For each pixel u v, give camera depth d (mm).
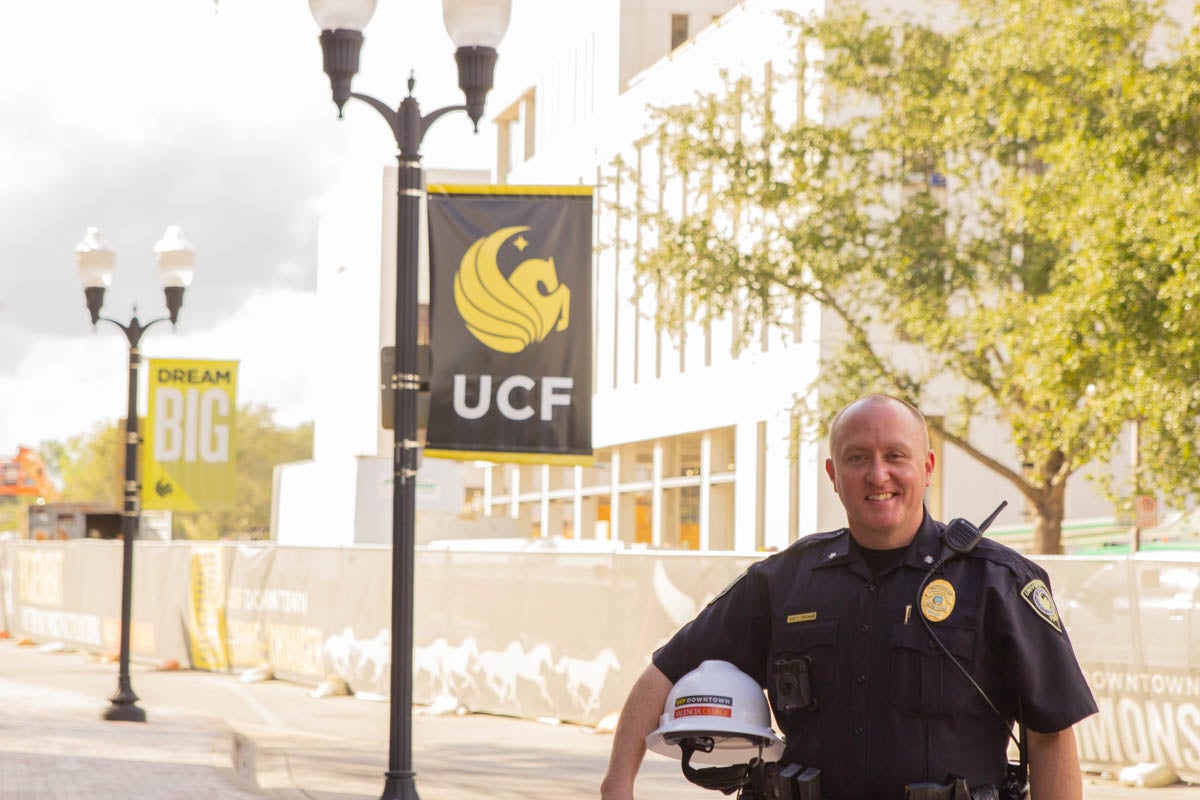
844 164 30281
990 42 23406
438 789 12094
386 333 65750
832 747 3465
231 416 25547
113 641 28203
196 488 25656
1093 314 20344
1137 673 11953
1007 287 26438
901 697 3400
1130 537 28797
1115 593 12141
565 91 58531
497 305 10656
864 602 3477
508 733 16078
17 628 33688
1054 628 3426
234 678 23656
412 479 9859
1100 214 20000
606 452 55438
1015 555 3494
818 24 28281
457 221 10656
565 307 10656
